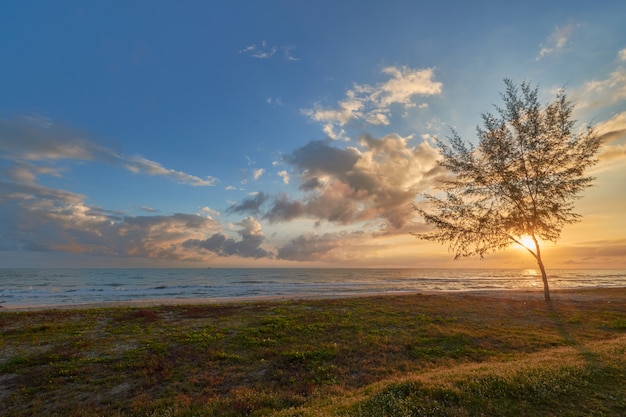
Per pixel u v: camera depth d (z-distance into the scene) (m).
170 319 17.78
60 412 7.44
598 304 23.08
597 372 7.61
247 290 49.84
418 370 9.77
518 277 107.06
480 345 12.34
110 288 53.44
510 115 24.64
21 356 11.20
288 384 8.95
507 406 6.17
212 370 9.99
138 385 8.88
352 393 7.67
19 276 91.56
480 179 25.20
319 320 17.09
